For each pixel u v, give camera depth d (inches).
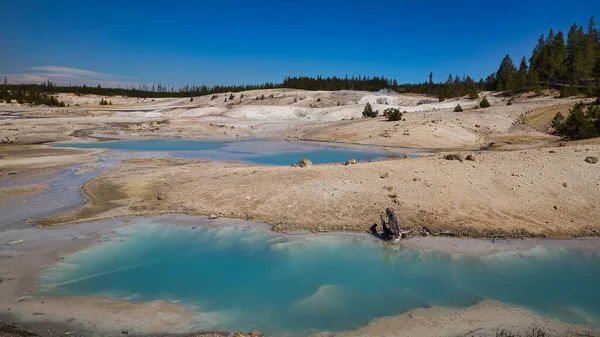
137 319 312.8
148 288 367.6
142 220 553.3
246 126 2139.5
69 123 2037.4
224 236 494.9
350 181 673.0
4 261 420.8
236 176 759.1
